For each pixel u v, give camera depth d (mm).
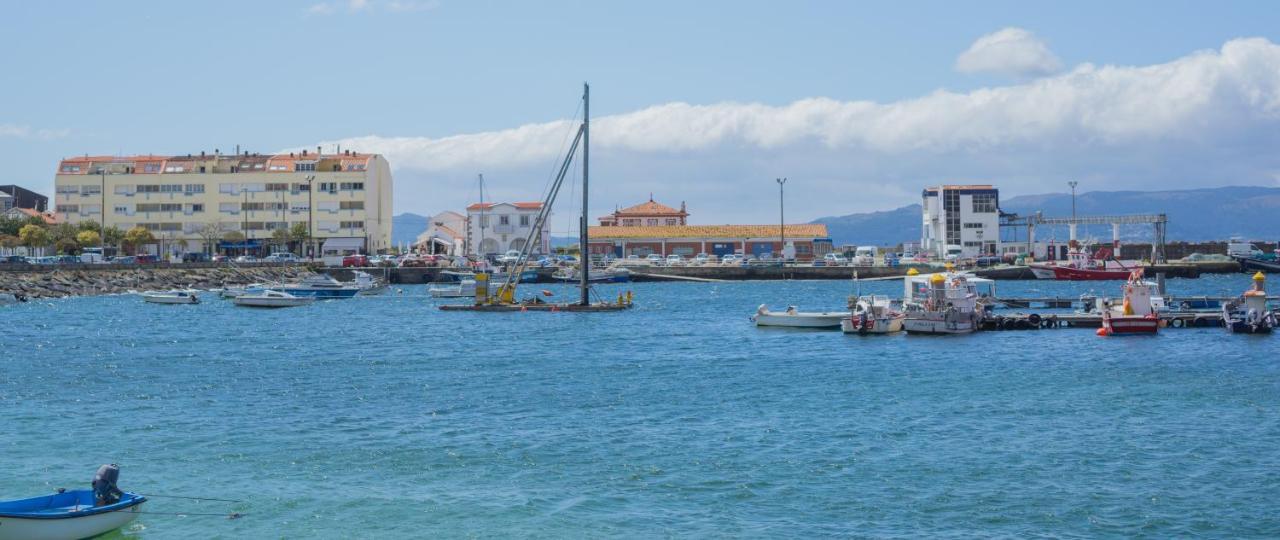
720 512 36219
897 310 94875
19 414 52438
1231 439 45156
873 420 49750
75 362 73062
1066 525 34625
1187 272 195125
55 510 34219
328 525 35344
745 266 196125
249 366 70938
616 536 34094
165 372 67875
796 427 48312
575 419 50719
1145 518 35188
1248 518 35125
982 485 38719
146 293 138375
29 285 144375
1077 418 49875
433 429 48562
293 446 45312
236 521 35719
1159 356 72812
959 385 60000
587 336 89750
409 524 35344
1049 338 84438
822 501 37188
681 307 126750
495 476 40562
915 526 34656
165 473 41062
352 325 102875
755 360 72562
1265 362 69375
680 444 45094
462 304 130875
